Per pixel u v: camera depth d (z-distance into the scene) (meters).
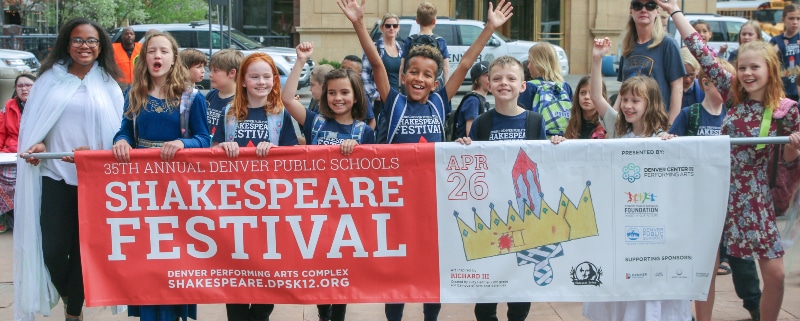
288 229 4.80
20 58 19.42
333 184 4.76
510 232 4.75
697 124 5.55
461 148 4.71
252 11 29.69
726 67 6.12
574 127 6.27
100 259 4.83
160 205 4.81
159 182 4.80
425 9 9.34
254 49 21.23
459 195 4.74
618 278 4.76
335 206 4.78
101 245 4.82
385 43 9.01
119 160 4.77
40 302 5.09
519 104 7.09
